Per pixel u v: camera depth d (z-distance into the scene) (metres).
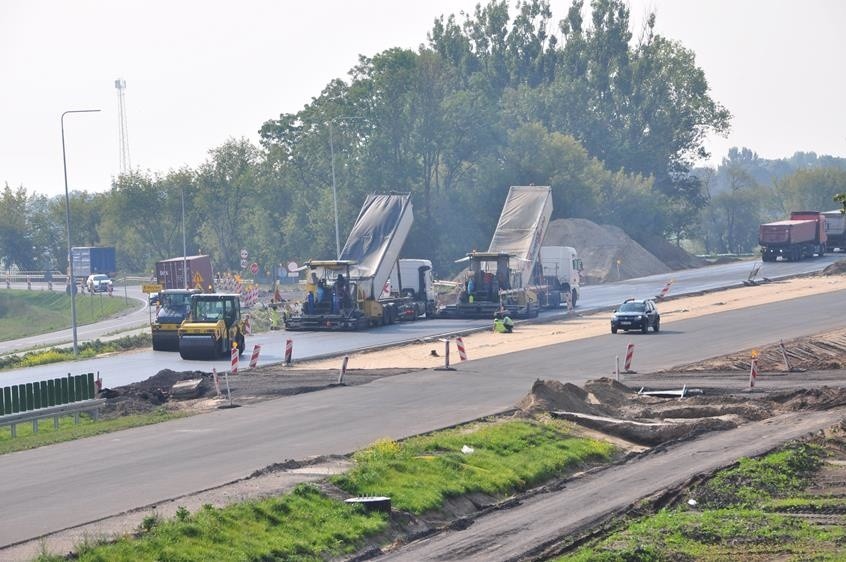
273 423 129.00
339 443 114.25
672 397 148.88
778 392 145.75
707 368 171.62
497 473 100.75
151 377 166.88
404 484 92.69
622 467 104.69
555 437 117.50
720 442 115.06
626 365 168.88
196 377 167.75
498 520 84.44
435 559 73.25
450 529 82.38
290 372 175.12
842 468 102.94
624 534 77.94
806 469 101.56
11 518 85.31
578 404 136.75
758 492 91.75
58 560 69.44
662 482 96.06
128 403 147.75
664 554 73.12
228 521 78.50
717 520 82.12
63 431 130.62
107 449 116.12
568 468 108.00
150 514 82.56
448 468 99.00
